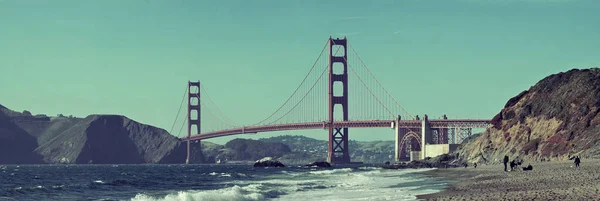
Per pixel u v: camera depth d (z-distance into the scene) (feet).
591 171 200.44
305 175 382.42
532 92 437.99
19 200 201.05
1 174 497.87
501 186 171.32
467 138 610.24
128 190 247.70
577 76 404.57
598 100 366.22
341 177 327.47
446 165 471.21
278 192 204.23
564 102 392.27
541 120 400.47
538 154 371.76
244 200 177.99
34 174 502.79
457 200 130.00
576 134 354.54
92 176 439.22
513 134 420.36
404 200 148.46
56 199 202.90
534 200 116.88
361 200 156.25
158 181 311.27
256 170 567.18
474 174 282.97
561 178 177.88
